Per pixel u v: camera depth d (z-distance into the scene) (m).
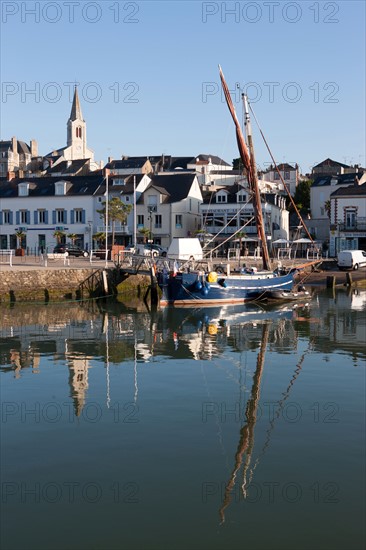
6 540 8.37
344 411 13.90
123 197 76.69
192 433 12.45
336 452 11.38
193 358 20.11
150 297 40.12
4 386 16.27
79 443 11.88
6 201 81.56
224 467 10.70
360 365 18.86
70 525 8.75
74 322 28.69
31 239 80.44
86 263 48.22
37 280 37.47
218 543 8.28
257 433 12.44
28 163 134.25
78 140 138.75
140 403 14.62
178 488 9.90
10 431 12.56
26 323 28.11
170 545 8.24
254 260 56.09
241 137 38.16
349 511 9.12
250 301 38.16
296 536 8.45
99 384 16.52
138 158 111.69
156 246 61.31
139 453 11.35
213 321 29.28
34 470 10.59
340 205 73.12
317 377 17.25
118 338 24.09
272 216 77.88
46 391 15.75
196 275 36.19
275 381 16.78
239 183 84.06
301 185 100.50
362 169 114.94
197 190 81.19
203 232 70.19
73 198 78.56
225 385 16.36
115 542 8.31
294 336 24.52
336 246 72.56
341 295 43.12
